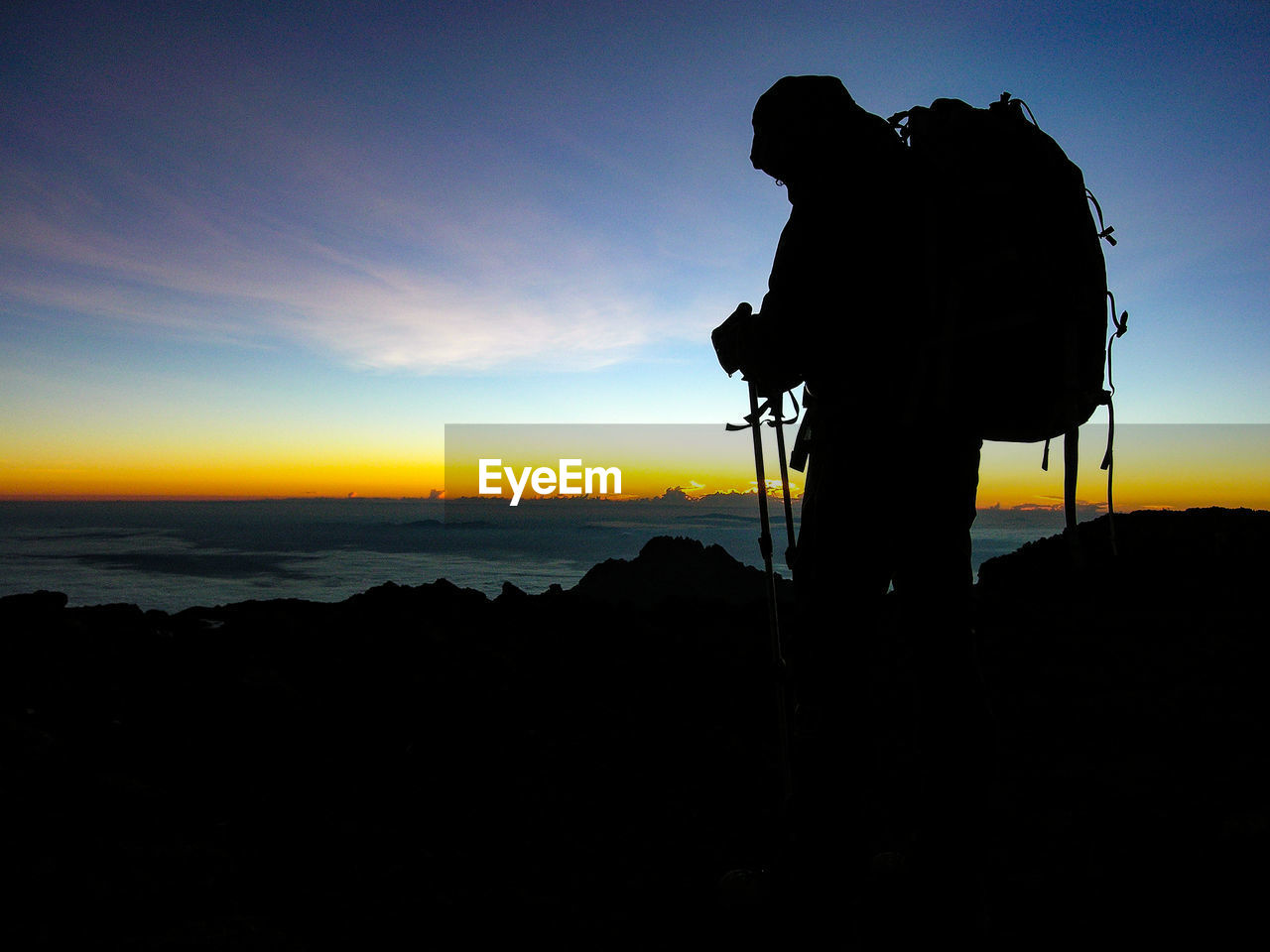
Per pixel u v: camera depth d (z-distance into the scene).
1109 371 1.32
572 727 2.90
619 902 1.76
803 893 1.42
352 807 2.20
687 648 3.93
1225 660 4.01
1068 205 1.25
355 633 3.61
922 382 1.25
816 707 1.43
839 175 1.31
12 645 2.89
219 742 2.50
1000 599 5.74
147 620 3.45
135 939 1.45
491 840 2.06
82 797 2.01
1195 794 2.40
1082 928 1.67
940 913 1.40
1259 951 1.56
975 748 1.41
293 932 1.58
